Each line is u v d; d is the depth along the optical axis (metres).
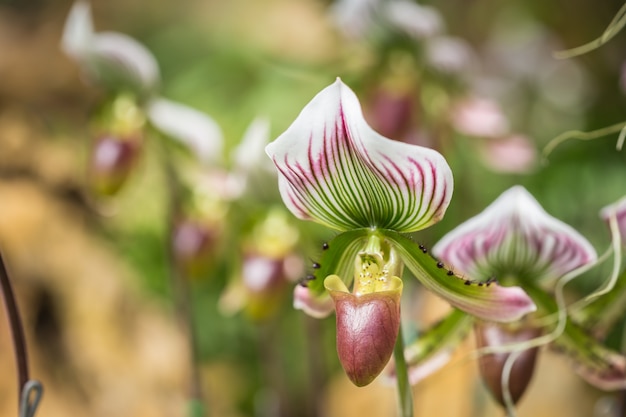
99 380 0.98
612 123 1.31
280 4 1.38
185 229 0.76
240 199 0.72
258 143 0.69
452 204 1.00
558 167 1.15
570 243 0.53
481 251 0.54
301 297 0.51
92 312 1.02
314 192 0.49
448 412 0.85
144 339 1.02
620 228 0.54
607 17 1.48
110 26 1.46
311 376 0.76
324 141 0.48
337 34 1.28
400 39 0.81
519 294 0.50
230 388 1.01
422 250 0.50
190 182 0.77
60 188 1.12
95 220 1.11
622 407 0.57
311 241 0.74
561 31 1.51
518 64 1.39
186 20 1.42
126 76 0.76
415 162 0.47
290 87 1.18
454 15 1.53
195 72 1.27
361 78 0.85
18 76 1.28
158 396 0.97
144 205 1.11
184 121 0.75
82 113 1.26
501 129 0.84
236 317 1.05
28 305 0.99
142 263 1.08
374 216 0.50
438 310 0.87
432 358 0.55
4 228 1.04
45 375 0.96
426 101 0.84
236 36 1.33
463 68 0.82
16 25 1.43
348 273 0.51
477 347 0.56
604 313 0.55
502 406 0.55
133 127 0.77
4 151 1.14
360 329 0.48
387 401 0.92
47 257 1.04
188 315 0.77
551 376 0.93
